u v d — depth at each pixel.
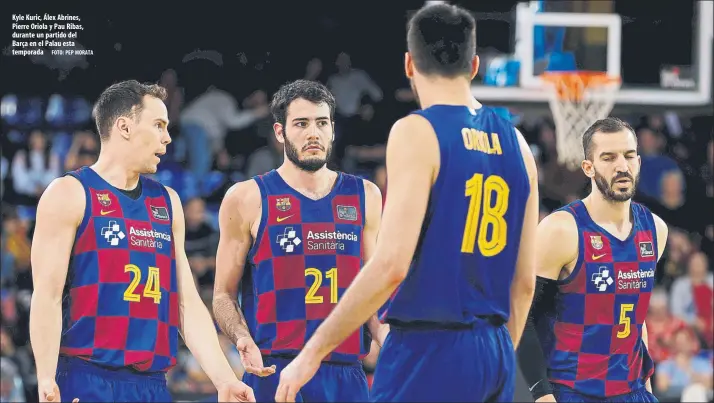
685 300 23.41
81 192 9.95
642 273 11.27
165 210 10.45
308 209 11.41
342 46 29.56
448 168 7.49
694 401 20.41
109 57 27.53
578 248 11.08
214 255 23.11
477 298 7.66
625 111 22.03
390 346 7.76
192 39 28.33
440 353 7.54
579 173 25.19
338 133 27.48
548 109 21.58
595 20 21.44
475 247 7.63
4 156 25.20
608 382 11.12
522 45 21.56
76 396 9.75
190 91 28.31
